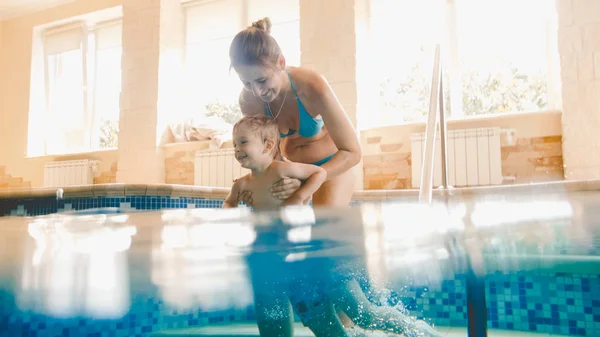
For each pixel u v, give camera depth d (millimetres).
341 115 2057
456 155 4695
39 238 1243
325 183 2150
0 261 1127
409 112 5422
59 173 7012
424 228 1301
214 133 6129
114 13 7117
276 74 1893
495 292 2475
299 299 1659
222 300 1893
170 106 6500
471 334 1473
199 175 6027
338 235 1256
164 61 6426
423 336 1829
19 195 4059
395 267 1716
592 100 4227
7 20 7891
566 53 4340
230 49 1849
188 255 1221
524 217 1357
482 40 5148
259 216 1478
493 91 5090
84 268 1235
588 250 1898
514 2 5035
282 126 2158
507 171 4598
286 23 6137
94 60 7383
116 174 6797
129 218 1584
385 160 5117
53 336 1919
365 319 1770
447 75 5246
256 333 1908
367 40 5578
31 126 7613
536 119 4531
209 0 6562
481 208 1500
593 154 4203
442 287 2166
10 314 1767
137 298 1801
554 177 4438
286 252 1271
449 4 5270
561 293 2279
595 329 2189
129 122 6492
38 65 7707
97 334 2049
